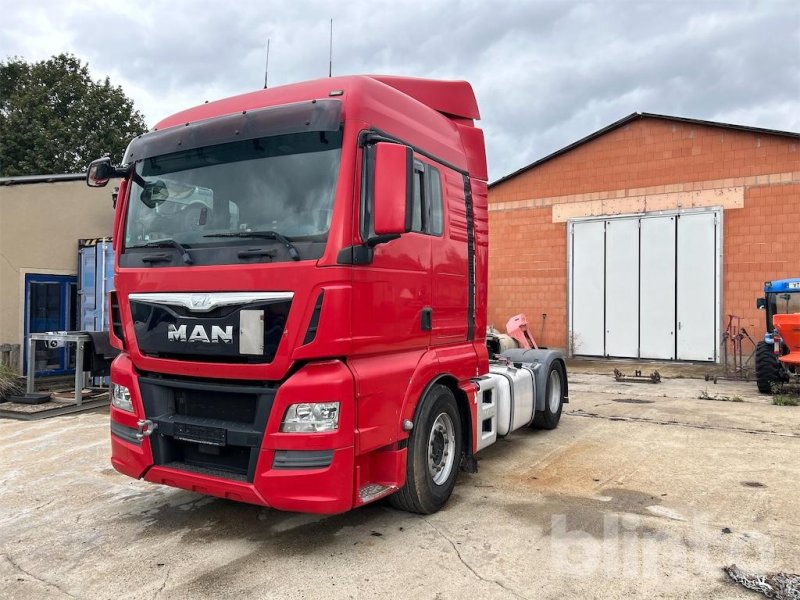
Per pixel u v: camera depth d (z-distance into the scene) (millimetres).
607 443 7055
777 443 6988
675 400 10273
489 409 5746
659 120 15672
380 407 4012
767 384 10719
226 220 4066
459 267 5164
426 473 4551
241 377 3826
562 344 17031
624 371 14492
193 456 4141
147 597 3469
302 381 3666
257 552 4070
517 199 17750
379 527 4473
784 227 14148
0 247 11391
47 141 23797
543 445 6973
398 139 4355
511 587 3535
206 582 3643
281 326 3686
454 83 5598
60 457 6473
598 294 16500
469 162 5562
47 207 12109
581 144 16750
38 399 9195
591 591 3480
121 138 25984
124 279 4445
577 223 16812
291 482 3617
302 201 3832
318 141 3893
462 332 5199
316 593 3490
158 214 4395
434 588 3535
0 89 26250
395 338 4203
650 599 3387
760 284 14391
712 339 14945
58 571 3816
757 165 14477
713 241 14945
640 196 15930
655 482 5520
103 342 9414
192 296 4004
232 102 4449
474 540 4223
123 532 4438
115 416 4492
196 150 4309
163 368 4180
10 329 11477
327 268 3646
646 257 15844
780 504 4902
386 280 4109
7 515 4797
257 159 4062
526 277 17594
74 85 25484
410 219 3807
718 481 5535
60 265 12312
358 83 4059
